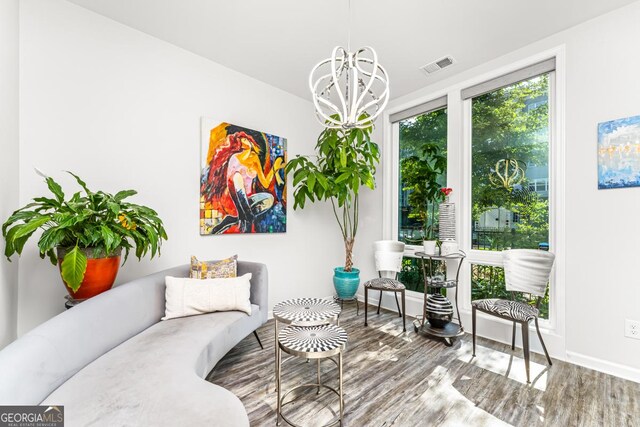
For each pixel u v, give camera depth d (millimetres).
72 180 1856
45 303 1752
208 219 2486
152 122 2209
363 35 2182
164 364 1250
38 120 1732
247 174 2754
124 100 2074
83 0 1841
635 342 1803
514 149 2484
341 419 1396
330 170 2969
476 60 2520
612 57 1907
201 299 1884
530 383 1774
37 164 1730
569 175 2088
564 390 1700
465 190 2760
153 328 1667
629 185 1828
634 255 1817
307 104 3389
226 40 2271
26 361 956
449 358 2105
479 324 2541
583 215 2023
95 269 1538
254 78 2871
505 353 2189
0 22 1396
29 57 1702
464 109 2773
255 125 2873
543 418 1459
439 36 2188
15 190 1598
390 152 3414
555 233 2184
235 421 913
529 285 2125
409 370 1931
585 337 1997
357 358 2102
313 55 2475
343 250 3760
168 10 1931
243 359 2076
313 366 1979
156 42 2238
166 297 1868
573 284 2061
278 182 3025
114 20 2033
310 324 1628
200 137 2463
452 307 2611
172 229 2303
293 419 1446
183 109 2379
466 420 1443
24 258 1685
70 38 1852
